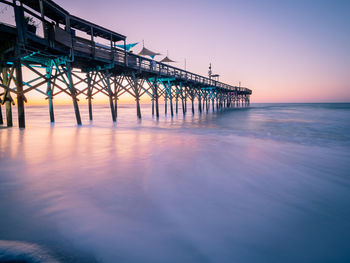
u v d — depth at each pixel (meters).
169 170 3.37
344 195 2.52
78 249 1.53
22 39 6.41
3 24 6.04
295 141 6.86
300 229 1.82
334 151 5.06
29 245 1.56
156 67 16.53
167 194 2.48
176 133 7.89
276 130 11.28
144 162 3.80
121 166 3.54
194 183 2.84
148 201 2.29
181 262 1.42
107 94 13.61
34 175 3.05
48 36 7.46
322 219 1.98
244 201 2.34
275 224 1.89
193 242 1.62
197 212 2.08
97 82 13.16
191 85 24.69
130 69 13.85
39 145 5.19
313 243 1.63
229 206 2.21
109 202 2.26
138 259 1.44
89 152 4.53
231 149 5.00
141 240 1.64
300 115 24.77
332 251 1.55
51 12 8.40
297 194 2.54
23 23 6.43
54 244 1.58
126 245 1.58
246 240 1.66
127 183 2.80
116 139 6.23
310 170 3.49
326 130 11.28
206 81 26.59
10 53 8.62
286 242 1.64
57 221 1.88
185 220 1.93
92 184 2.74
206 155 4.38
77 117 10.62
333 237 1.71
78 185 2.71
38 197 2.34
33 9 8.15
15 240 1.62
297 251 1.54
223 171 3.37
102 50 10.76
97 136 6.77
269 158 4.25
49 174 3.10
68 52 8.81
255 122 16.23
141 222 1.88
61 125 10.86
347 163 3.95
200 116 22.77
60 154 4.33
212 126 13.09
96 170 3.32
